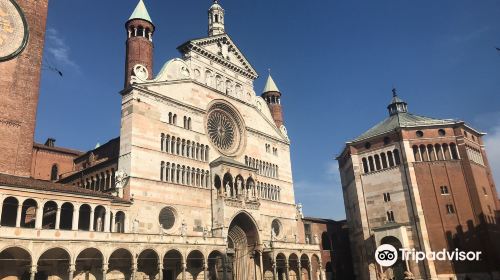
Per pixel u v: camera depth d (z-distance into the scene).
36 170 84.75
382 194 81.50
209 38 77.75
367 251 80.25
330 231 98.31
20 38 58.50
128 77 64.81
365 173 85.69
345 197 94.56
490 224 75.25
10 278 43.88
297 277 80.38
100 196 50.41
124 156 58.06
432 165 78.75
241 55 85.00
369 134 90.06
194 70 73.38
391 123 88.62
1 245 39.12
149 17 69.81
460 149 79.25
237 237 70.81
